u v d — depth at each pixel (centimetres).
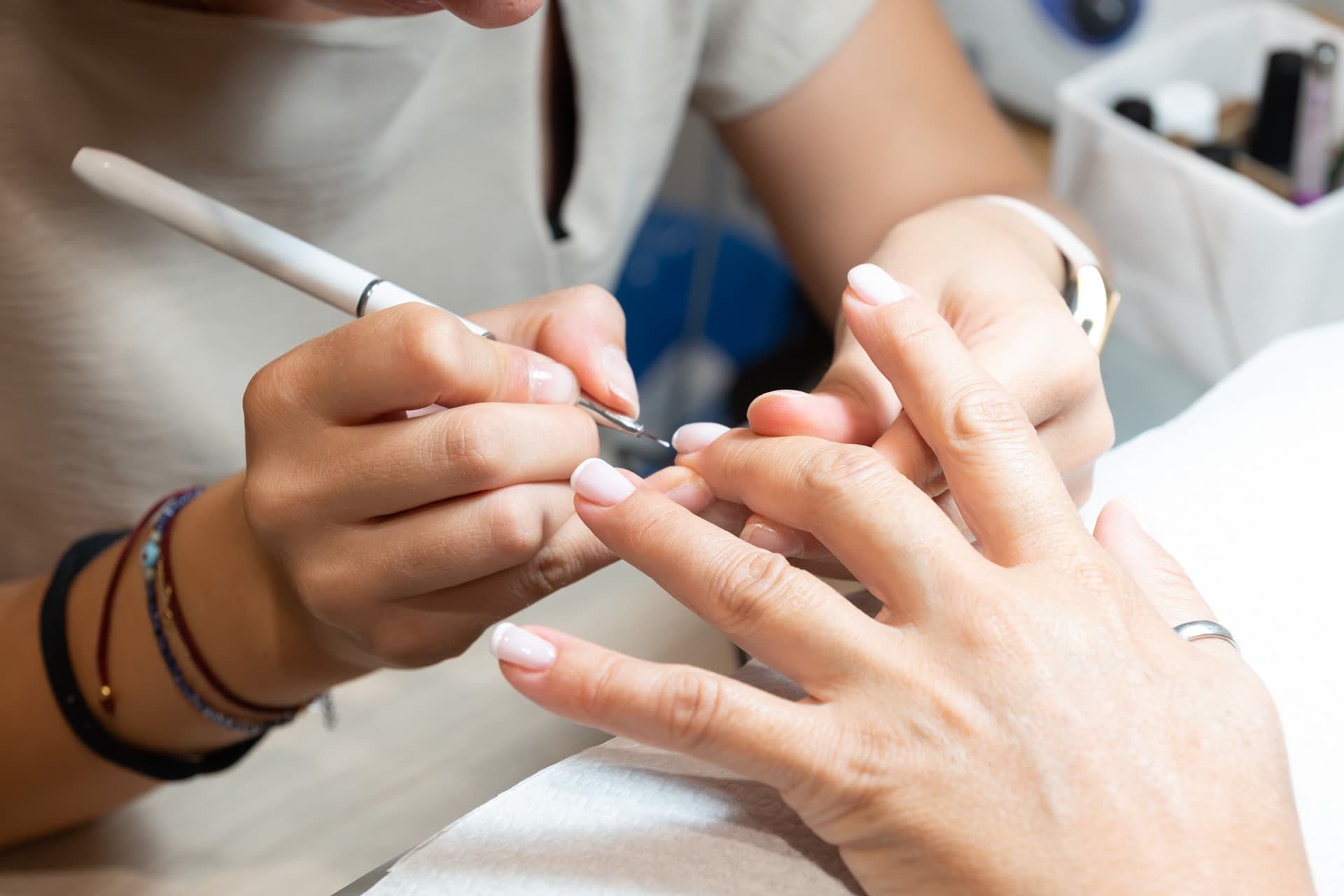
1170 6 106
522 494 58
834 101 91
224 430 81
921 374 55
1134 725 50
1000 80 120
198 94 71
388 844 71
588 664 51
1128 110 90
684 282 142
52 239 73
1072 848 49
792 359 128
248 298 79
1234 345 88
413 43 74
